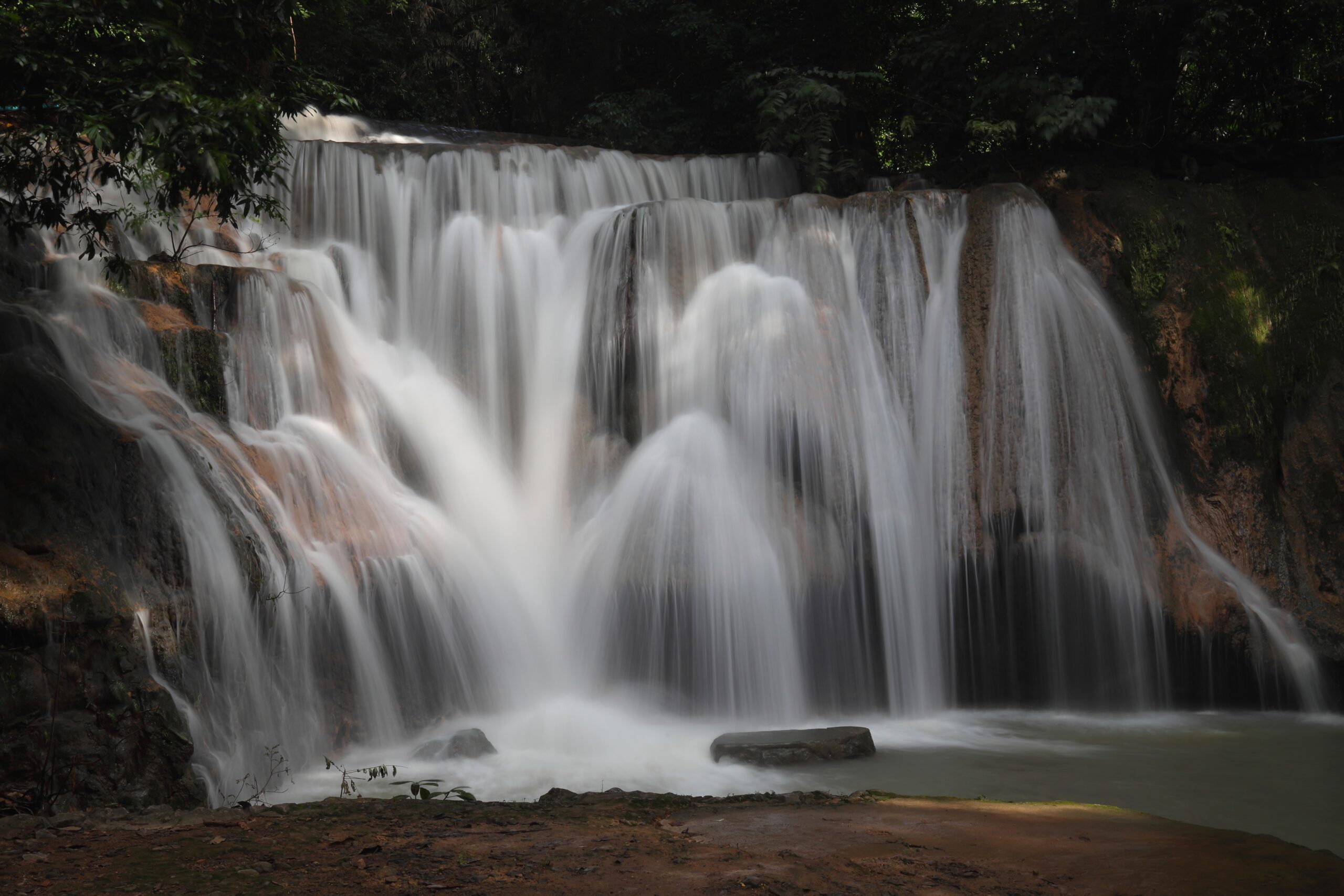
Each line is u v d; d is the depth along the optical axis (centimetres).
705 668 1280
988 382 1435
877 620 1365
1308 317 1550
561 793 761
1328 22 1789
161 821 657
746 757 1052
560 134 2931
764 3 2444
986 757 1096
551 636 1287
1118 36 1856
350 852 558
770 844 598
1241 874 560
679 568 1292
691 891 499
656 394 1446
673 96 2692
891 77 2289
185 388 1141
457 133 2273
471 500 1357
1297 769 1052
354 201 1560
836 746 1080
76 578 869
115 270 1119
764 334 1438
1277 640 1370
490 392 1478
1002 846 617
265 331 1262
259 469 1125
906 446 1441
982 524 1404
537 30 2852
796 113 1988
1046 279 1455
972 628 1393
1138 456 1428
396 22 2756
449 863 535
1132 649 1362
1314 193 1616
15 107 988
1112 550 1379
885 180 1942
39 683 814
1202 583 1372
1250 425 1475
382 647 1124
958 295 1477
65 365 1034
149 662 884
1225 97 1911
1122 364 1459
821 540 1360
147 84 891
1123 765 1067
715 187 1872
